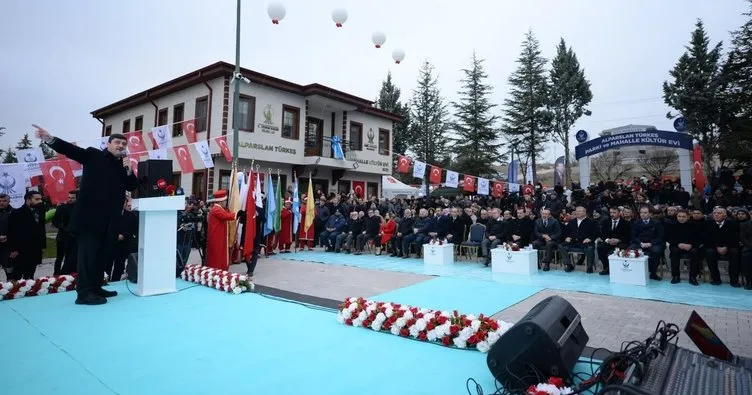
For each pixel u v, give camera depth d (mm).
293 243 14773
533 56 34219
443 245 10383
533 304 6137
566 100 35812
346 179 22578
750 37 23000
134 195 6180
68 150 5188
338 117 22125
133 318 4824
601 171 33250
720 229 7777
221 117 16844
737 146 20375
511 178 25625
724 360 2932
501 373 2971
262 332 4387
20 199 10875
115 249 7059
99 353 3684
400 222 12203
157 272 6102
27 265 7176
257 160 17938
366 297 6469
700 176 14883
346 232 13094
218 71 16750
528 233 10469
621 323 5160
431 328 4105
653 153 31266
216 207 8281
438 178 15836
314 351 3828
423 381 3168
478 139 35031
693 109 30188
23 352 3682
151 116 20484
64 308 5211
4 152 36500
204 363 3482
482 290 7105
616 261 7945
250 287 6414
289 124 19359
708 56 30688
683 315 5551
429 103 38594
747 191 12742
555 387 2623
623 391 2086
